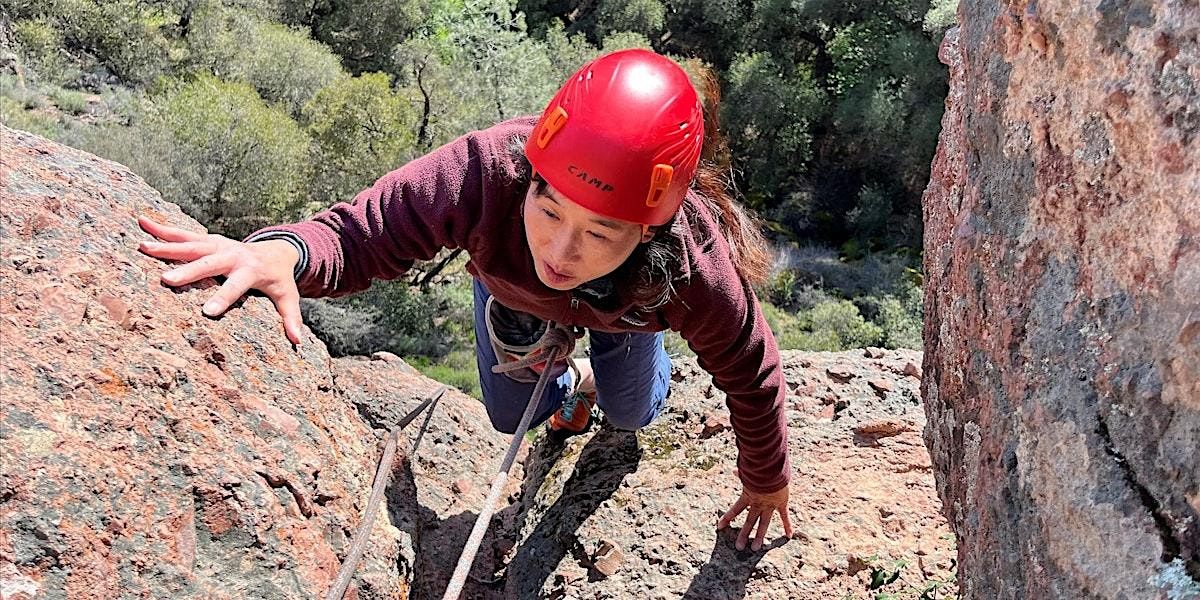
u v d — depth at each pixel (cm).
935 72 2856
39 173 170
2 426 132
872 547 284
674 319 218
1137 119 127
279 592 153
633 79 170
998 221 172
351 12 2852
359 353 1634
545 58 2288
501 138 201
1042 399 148
